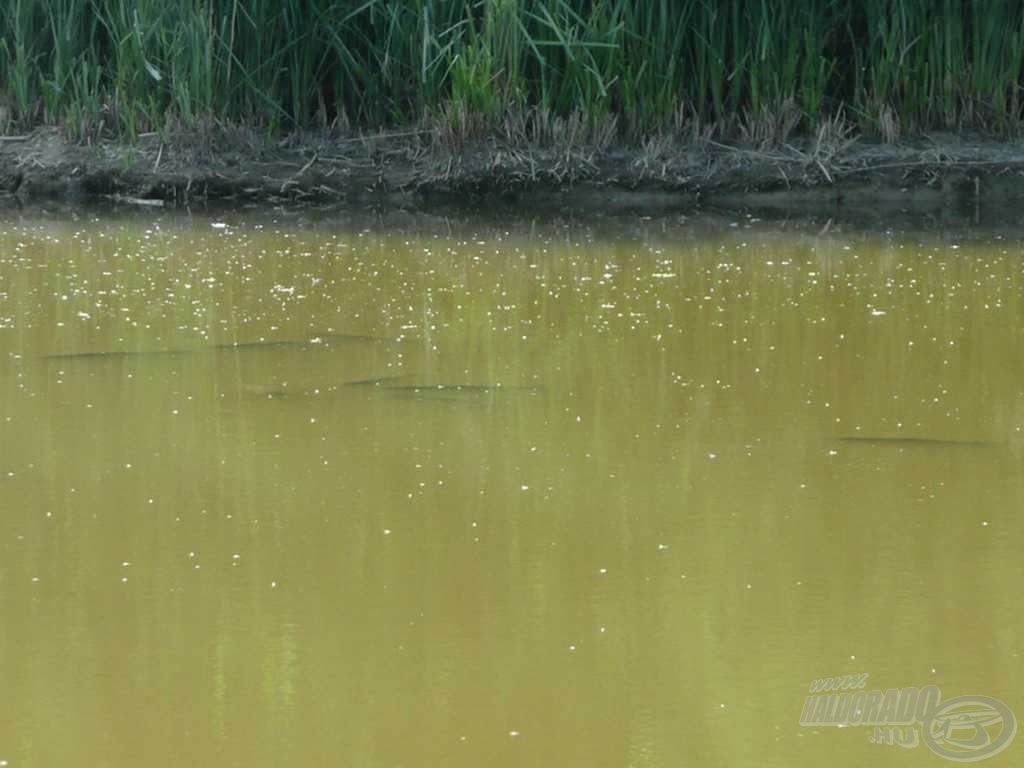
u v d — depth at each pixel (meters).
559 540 11.91
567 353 18.16
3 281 22.56
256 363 17.61
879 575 11.23
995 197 33.41
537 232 29.17
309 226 29.81
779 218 31.42
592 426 15.03
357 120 35.22
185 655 9.92
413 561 11.47
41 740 8.85
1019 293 21.97
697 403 15.88
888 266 24.55
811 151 34.00
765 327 19.59
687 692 9.45
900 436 14.69
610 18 35.09
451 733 8.95
